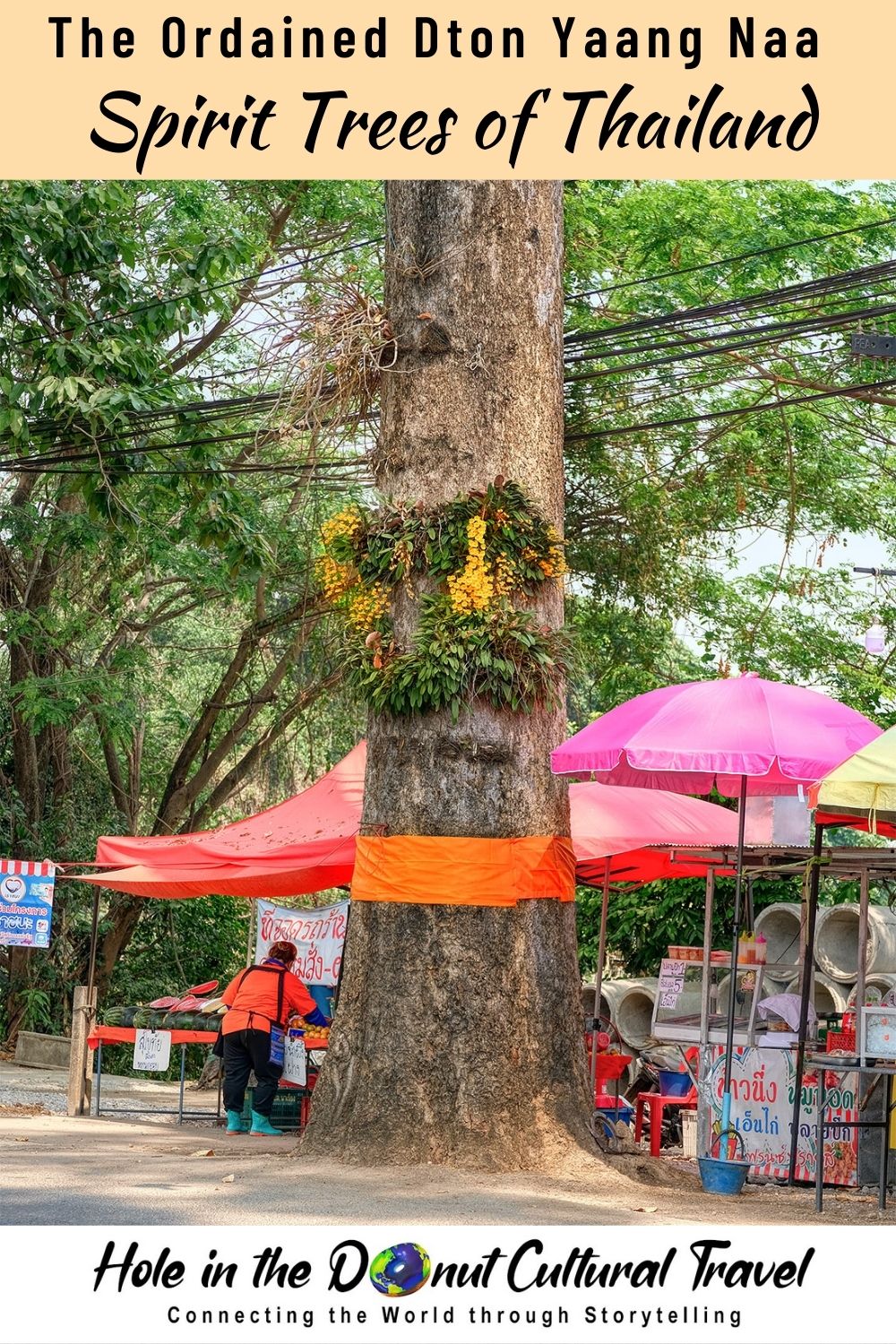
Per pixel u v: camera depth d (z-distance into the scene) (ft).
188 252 55.36
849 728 34.68
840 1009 44.24
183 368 77.20
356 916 37.50
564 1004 36.96
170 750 98.27
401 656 36.99
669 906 64.08
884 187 69.87
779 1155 37.93
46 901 49.01
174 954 93.61
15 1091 57.67
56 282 55.06
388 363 38.86
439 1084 35.47
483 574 36.78
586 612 70.03
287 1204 29.19
